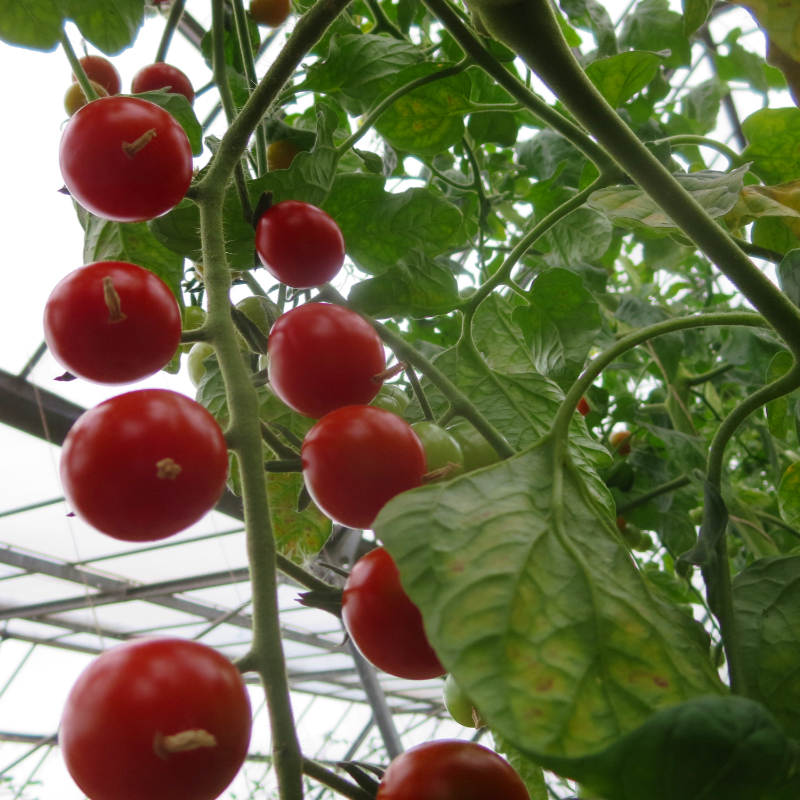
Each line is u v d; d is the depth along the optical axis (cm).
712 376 55
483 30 18
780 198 28
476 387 26
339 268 20
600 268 53
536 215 49
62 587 268
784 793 10
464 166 51
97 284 15
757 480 82
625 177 24
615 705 11
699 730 9
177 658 12
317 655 351
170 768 11
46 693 325
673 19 53
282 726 12
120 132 17
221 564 262
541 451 15
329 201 24
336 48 33
